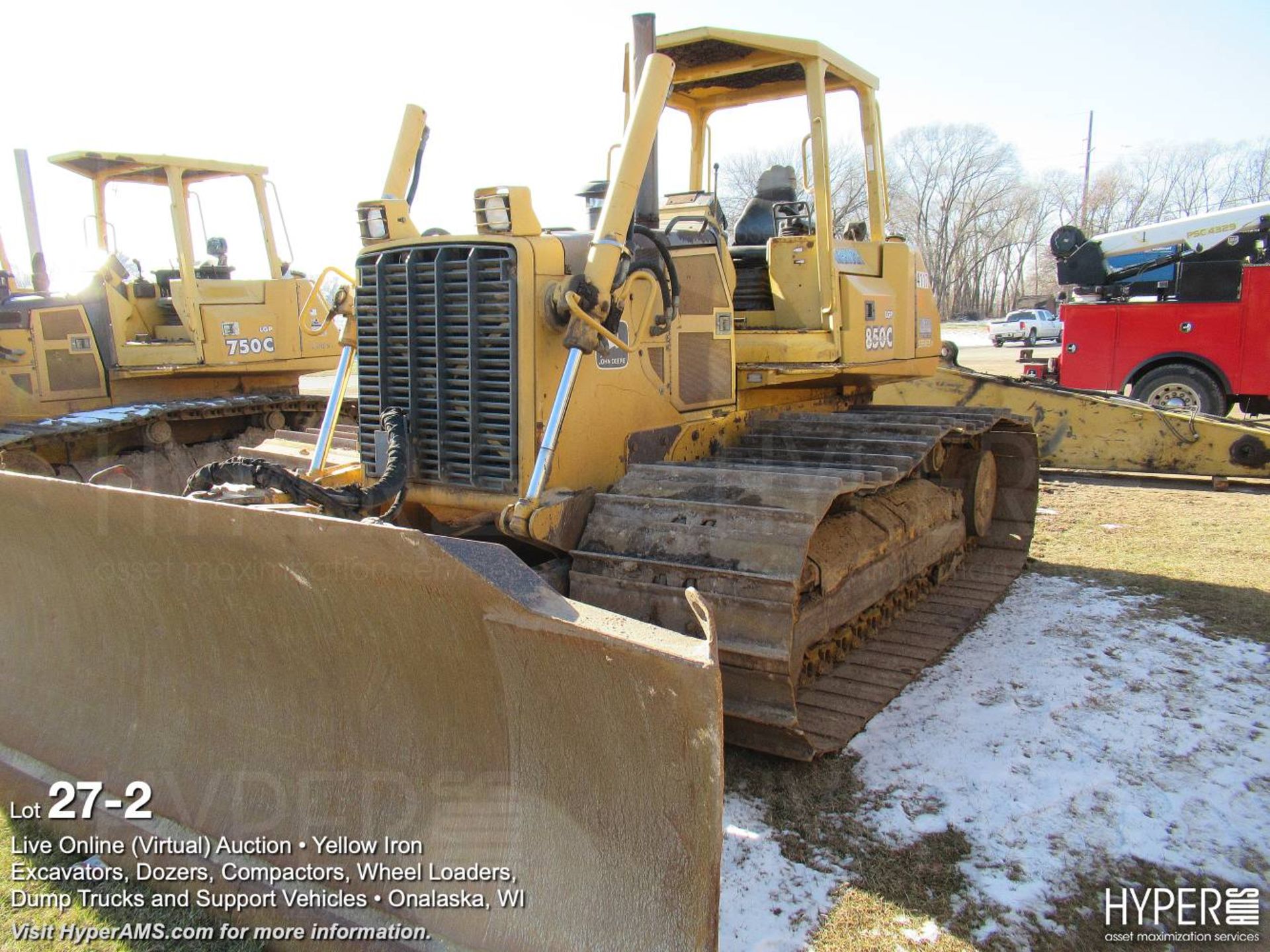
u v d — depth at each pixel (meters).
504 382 3.86
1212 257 12.13
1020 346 35.28
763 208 6.13
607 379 4.16
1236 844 3.39
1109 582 6.53
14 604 3.74
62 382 8.27
